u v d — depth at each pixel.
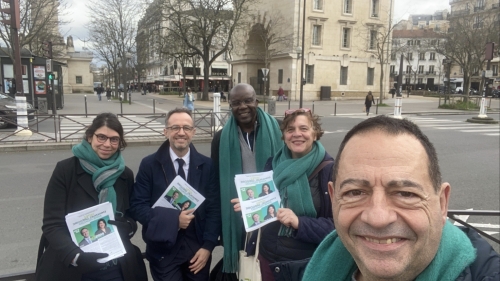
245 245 2.67
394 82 87.00
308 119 2.45
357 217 1.06
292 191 2.34
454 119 21.73
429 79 89.81
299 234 2.22
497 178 7.87
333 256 1.36
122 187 2.53
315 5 40.22
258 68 47.50
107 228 2.31
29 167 8.32
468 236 1.24
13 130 12.84
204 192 2.81
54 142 10.95
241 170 2.93
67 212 2.31
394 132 1.06
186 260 2.73
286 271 1.80
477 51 37.75
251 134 3.06
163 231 2.55
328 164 2.39
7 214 5.32
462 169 8.70
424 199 1.01
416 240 1.01
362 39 42.88
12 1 11.80
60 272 2.23
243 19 34.06
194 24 30.81
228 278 2.87
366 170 1.04
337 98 42.28
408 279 1.06
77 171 2.35
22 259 4.02
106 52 46.34
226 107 29.20
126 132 12.61
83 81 61.34
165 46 33.44
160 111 24.81
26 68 17.95
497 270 1.01
